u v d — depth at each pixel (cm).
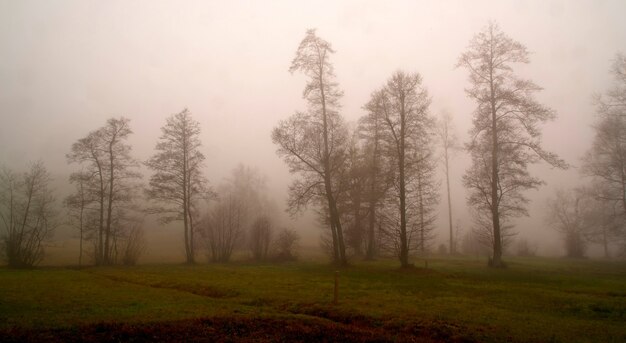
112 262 3862
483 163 3231
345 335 1273
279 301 1755
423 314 1506
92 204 4075
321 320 1439
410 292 1981
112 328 1293
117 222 3941
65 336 1209
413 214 3061
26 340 1158
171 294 1962
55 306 1627
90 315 1466
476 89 3150
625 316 1498
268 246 4366
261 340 1208
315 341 1219
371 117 3531
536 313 1537
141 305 1666
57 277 2666
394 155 2977
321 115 3262
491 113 3089
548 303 1706
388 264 3316
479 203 3269
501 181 3088
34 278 2594
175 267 3403
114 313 1505
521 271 2784
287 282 2320
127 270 3145
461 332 1288
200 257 4712
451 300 1777
